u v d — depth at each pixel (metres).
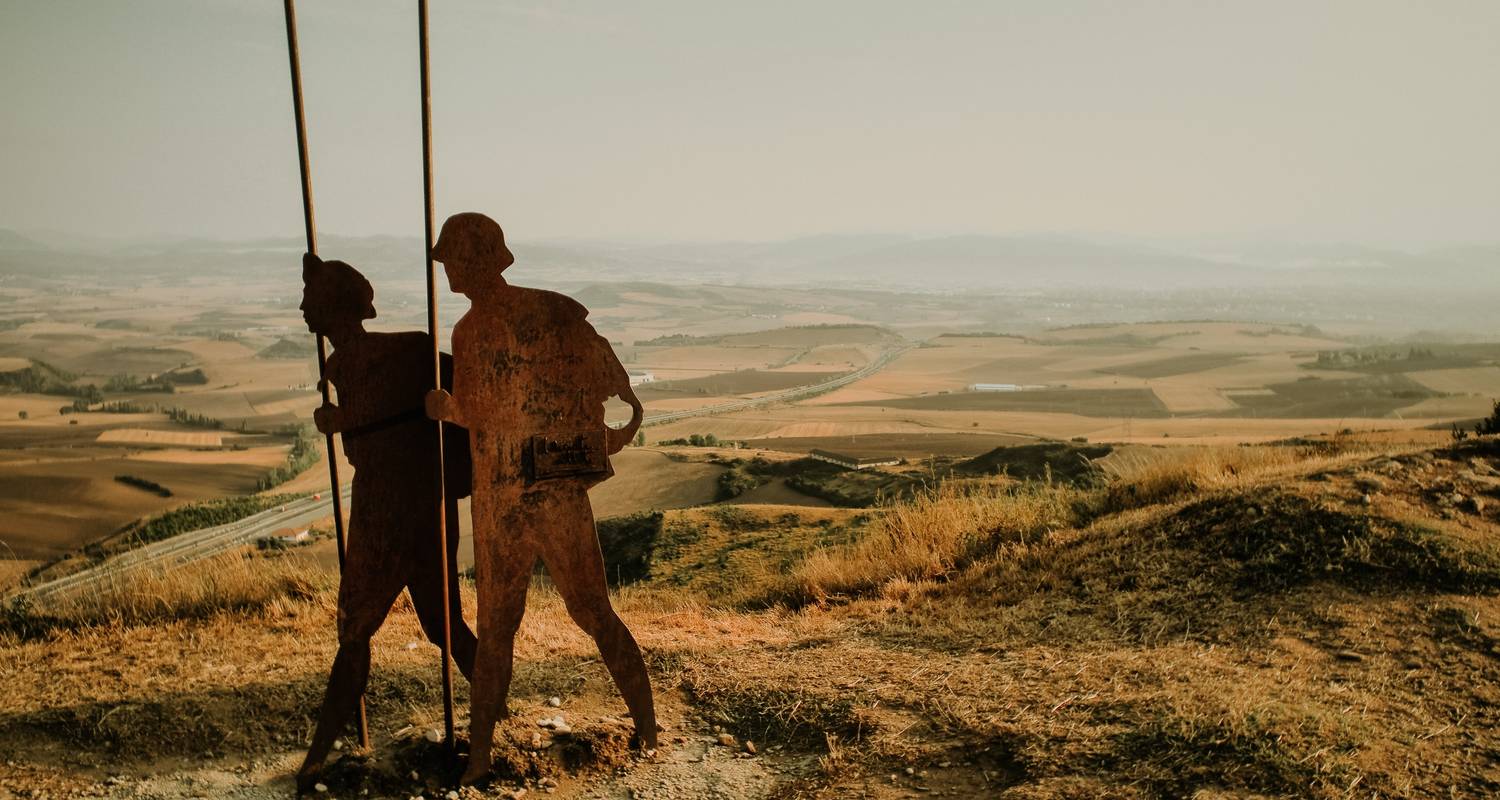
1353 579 6.39
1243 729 4.30
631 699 4.96
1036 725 4.65
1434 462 8.40
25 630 7.09
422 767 4.82
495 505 4.68
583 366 4.75
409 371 4.80
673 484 62.72
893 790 4.30
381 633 6.74
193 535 56.12
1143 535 7.85
